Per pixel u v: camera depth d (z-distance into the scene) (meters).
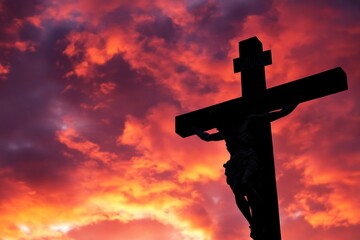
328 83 10.23
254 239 9.88
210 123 10.59
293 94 10.37
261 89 10.55
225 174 10.05
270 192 9.97
